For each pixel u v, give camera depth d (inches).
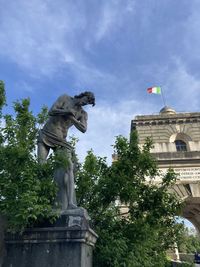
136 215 396.5
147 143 455.8
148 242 363.6
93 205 379.9
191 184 1402.6
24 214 218.7
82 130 302.4
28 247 230.7
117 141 428.8
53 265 222.2
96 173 411.2
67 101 304.5
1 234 236.1
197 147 1589.6
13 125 303.7
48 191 253.1
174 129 1662.2
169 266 464.4
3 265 225.9
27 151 263.0
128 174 399.9
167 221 428.5
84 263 227.9
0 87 340.2
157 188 425.4
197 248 1434.5
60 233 230.8
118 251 313.1
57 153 274.1
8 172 255.4
